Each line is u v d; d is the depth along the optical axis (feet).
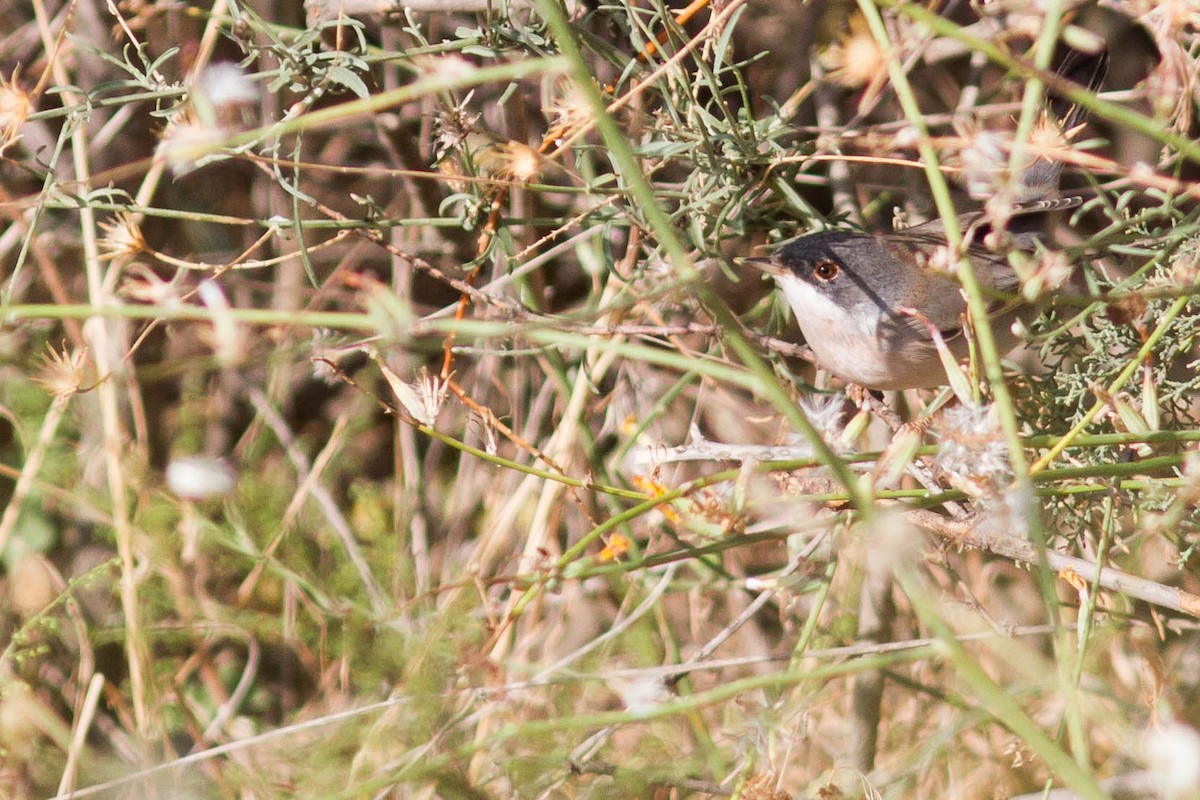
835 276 27.96
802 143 28.02
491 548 30.99
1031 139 19.83
